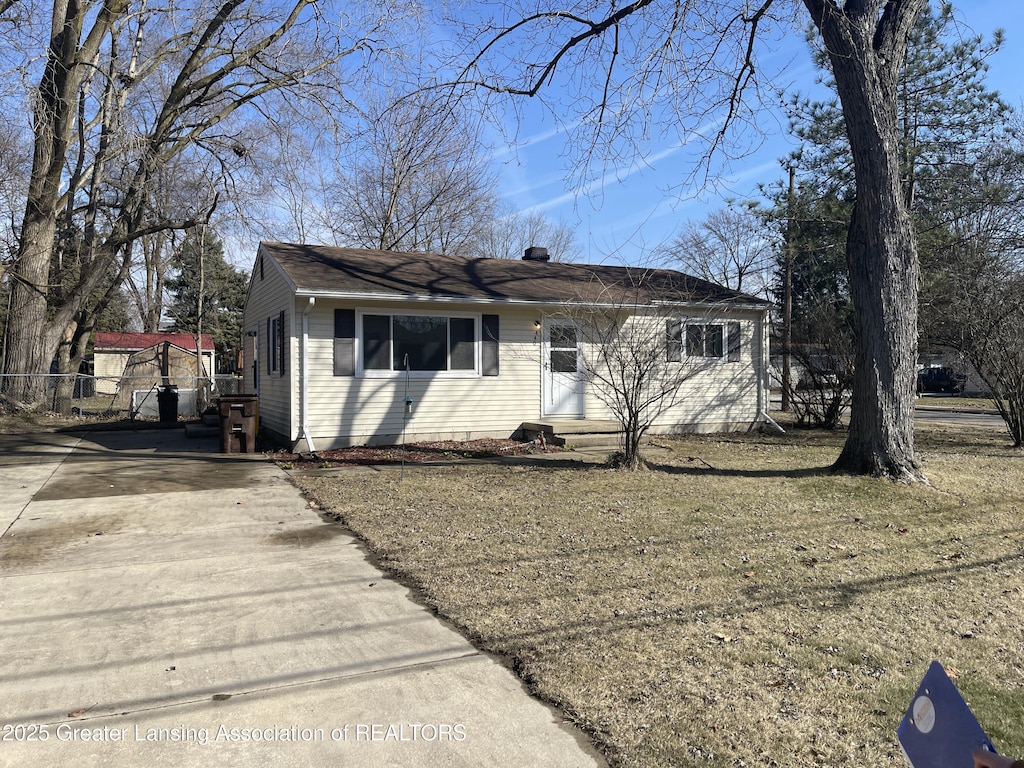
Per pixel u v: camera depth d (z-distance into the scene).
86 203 21.72
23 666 3.63
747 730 3.01
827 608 4.46
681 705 3.22
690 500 7.65
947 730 1.59
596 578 5.00
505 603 4.52
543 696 3.31
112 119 18.59
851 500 7.56
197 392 21.77
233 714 3.15
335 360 12.09
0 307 30.28
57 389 19.94
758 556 5.57
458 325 13.07
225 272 43.72
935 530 6.43
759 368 15.95
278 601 4.61
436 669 3.60
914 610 4.45
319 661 3.69
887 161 8.30
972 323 13.03
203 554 5.73
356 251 15.12
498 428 13.48
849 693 3.34
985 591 4.81
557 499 7.75
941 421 20.08
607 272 16.81
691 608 4.43
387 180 28.09
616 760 2.79
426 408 12.84
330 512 7.26
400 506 7.46
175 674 3.54
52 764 2.75
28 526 6.71
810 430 16.22
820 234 18.23
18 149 17.50
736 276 25.64
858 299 8.64
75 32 16.50
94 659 3.72
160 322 46.66
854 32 8.27
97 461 11.27
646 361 10.05
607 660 3.68
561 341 14.05
